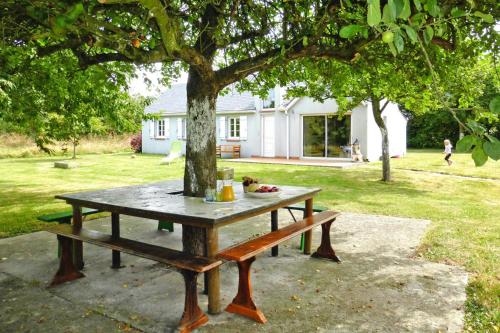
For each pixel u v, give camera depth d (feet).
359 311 12.10
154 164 65.72
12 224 24.09
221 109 78.69
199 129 15.81
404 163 61.41
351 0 12.00
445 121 96.58
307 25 14.64
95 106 27.99
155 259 11.57
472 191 36.76
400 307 12.34
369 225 23.43
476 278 14.65
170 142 89.51
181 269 11.12
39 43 17.06
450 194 35.09
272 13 17.71
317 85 34.94
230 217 12.14
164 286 14.38
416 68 18.10
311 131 68.64
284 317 11.77
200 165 15.92
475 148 4.61
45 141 25.12
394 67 19.66
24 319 11.79
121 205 13.89
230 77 15.43
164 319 11.72
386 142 42.73
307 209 17.98
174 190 17.88
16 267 16.52
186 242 15.15
